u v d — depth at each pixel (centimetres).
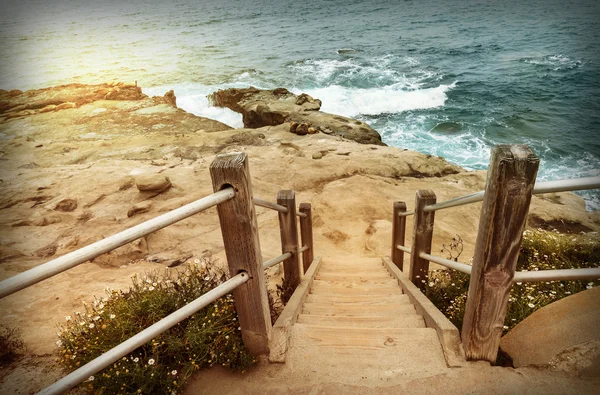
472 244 654
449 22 6012
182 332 217
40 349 271
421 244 350
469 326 195
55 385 129
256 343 212
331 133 1625
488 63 3281
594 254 405
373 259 581
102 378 186
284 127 1595
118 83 2598
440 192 898
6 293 105
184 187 868
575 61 3072
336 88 2753
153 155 1270
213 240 615
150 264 514
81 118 1934
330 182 955
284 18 8631
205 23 9006
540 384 178
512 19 5756
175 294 248
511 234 163
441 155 1614
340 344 229
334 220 780
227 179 168
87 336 219
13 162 1278
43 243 615
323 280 460
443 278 366
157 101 2230
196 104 2519
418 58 3703
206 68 3994
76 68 4603
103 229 659
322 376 202
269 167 1042
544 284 296
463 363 200
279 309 321
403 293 386
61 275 450
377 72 3222
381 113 2188
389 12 8056
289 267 362
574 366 181
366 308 323
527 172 151
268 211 776
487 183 166
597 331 189
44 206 793
